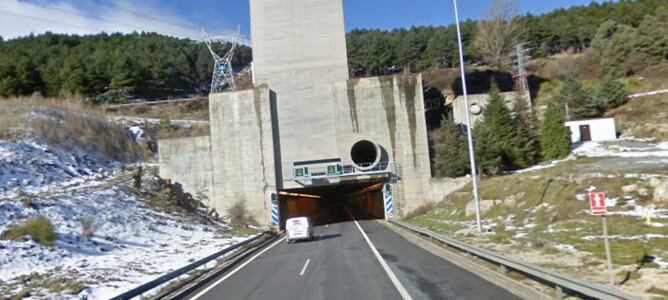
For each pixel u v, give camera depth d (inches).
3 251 790.5
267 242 1270.9
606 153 1609.3
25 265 770.8
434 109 2576.3
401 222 1401.3
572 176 1181.7
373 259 732.7
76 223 1111.0
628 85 2810.0
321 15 2010.3
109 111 3710.6
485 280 495.2
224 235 1433.3
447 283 488.4
